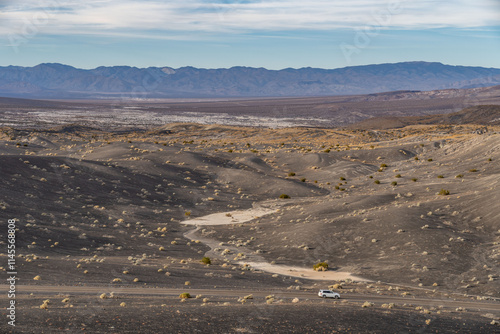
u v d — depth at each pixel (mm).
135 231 74062
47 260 47719
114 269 46781
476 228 66750
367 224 70188
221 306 32312
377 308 35125
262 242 70500
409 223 68188
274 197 111188
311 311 31609
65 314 26578
